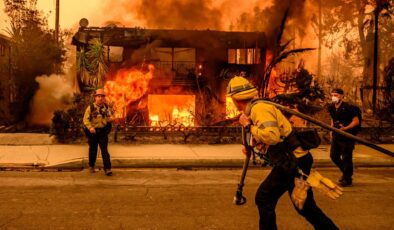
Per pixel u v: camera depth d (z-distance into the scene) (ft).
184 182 25.95
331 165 32.35
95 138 27.68
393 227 17.62
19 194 22.50
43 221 17.87
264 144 12.95
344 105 24.73
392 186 25.25
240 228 17.20
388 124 48.24
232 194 22.91
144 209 19.85
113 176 27.58
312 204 13.34
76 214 18.93
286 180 12.92
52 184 25.00
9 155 32.83
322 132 42.22
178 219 18.34
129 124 42.01
